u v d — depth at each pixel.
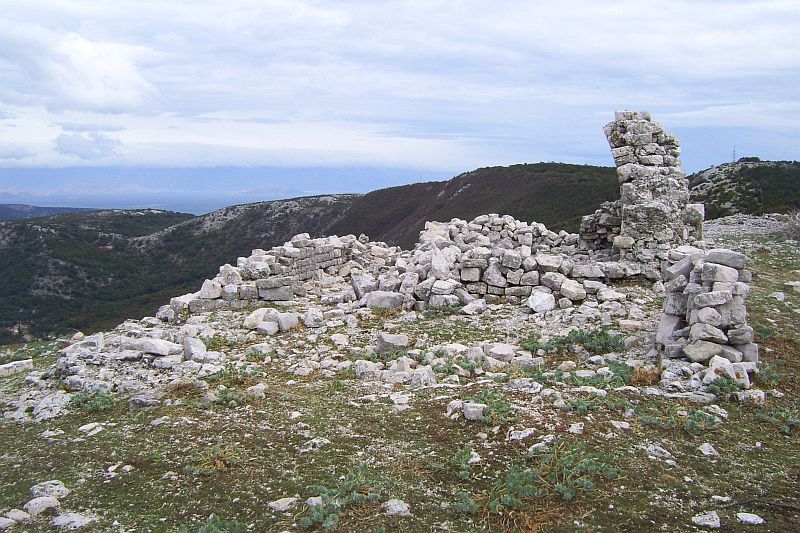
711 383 9.22
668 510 6.38
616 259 19.91
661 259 17.36
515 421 8.16
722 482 6.95
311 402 9.61
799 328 12.62
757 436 8.05
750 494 6.72
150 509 6.69
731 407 8.80
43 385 11.15
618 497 6.58
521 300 15.68
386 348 12.28
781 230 26.19
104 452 8.12
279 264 19.83
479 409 8.37
